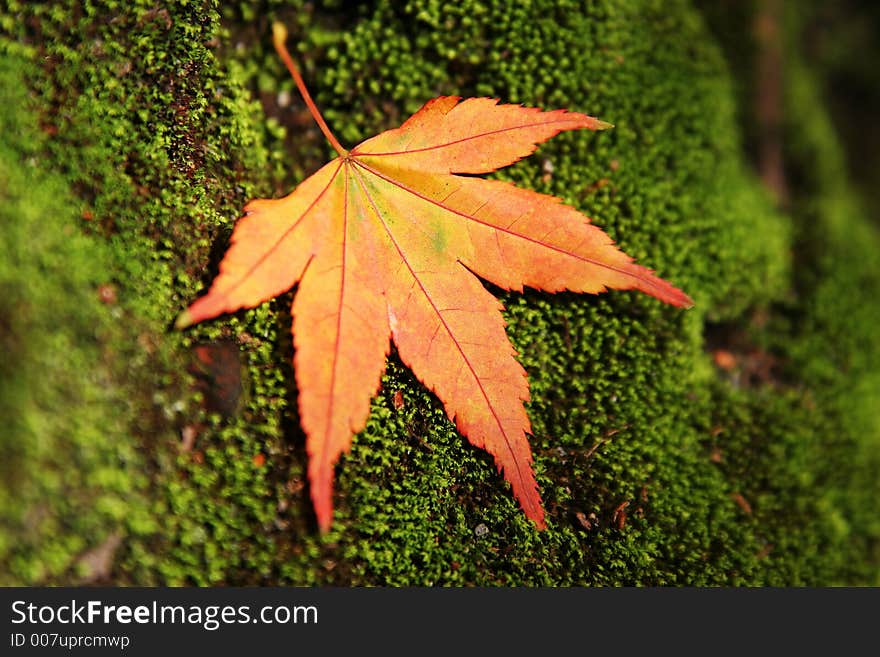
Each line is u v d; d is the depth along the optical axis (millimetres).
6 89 212
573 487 223
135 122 215
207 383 213
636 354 230
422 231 208
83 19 215
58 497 204
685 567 224
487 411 205
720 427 238
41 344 206
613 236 233
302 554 211
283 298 217
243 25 229
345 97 230
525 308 225
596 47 237
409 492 217
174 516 208
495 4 232
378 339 203
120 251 212
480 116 209
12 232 208
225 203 219
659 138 241
